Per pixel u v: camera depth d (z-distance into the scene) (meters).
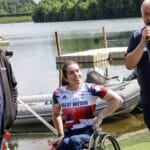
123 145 7.49
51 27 88.56
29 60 30.69
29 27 100.31
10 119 4.86
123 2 95.81
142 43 4.23
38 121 10.95
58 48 25.05
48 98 11.26
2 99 4.76
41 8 121.38
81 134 4.62
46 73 23.11
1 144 4.87
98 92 4.68
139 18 91.81
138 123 10.70
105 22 87.19
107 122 10.97
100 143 4.48
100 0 100.19
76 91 4.71
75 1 109.94
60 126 4.74
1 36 6.75
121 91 11.34
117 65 24.34
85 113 4.66
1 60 4.85
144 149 6.98
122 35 50.50
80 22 98.38
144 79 4.40
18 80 21.17
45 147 9.34
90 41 43.78
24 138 10.19
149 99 4.42
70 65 4.71
